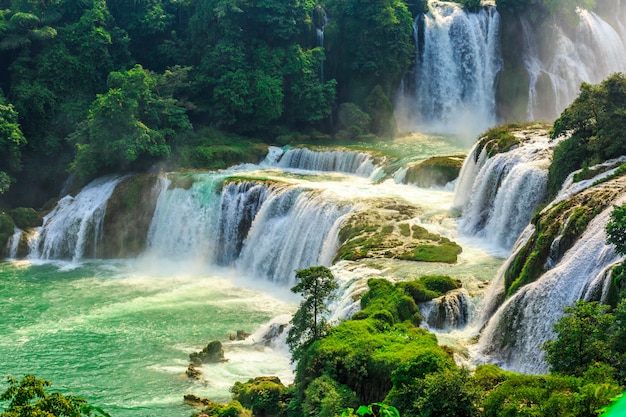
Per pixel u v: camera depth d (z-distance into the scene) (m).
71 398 22.30
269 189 63.06
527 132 56.88
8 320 50.09
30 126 75.56
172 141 74.19
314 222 57.31
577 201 39.56
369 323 37.09
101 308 52.31
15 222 68.12
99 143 70.44
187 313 51.19
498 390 27.80
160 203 67.38
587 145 45.22
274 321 45.75
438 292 41.78
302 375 34.97
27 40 78.81
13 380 22.56
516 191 49.03
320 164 72.75
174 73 79.75
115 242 67.38
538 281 36.34
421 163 63.66
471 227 52.75
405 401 29.97
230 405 34.78
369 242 50.56
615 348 28.55
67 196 70.69
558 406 25.33
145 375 41.66
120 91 70.88
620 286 31.30
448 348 37.19
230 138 79.31
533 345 35.31
